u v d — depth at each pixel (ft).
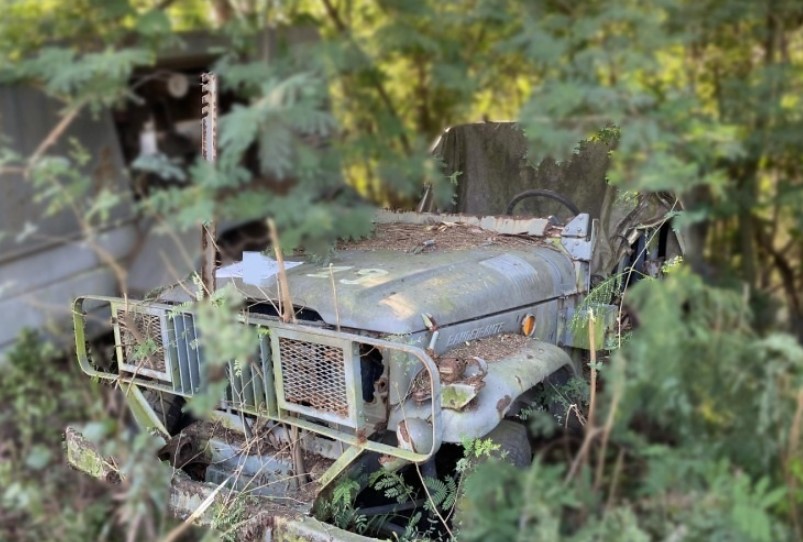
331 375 8.26
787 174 5.57
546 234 11.44
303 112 5.03
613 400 5.64
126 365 9.70
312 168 5.23
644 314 5.62
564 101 5.34
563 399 9.18
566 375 9.75
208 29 5.49
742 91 5.56
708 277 5.74
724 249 5.78
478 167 13.52
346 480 8.68
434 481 8.69
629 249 11.75
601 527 5.48
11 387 6.98
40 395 7.07
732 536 5.28
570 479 5.75
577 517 5.62
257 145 5.36
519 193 13.08
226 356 5.62
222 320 5.70
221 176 5.17
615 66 5.32
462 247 11.00
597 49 5.31
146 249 7.39
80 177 5.80
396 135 5.65
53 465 6.97
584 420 8.44
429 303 8.89
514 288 9.98
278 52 5.34
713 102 5.58
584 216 11.23
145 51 5.13
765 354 5.45
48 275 7.23
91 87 5.36
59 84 5.17
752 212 5.62
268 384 8.84
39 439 6.96
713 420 5.58
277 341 8.62
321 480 8.59
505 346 9.19
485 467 6.38
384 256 10.47
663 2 5.30
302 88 5.04
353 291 8.99
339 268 9.84
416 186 7.86
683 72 5.56
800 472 5.45
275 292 9.19
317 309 8.89
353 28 5.48
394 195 8.90
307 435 9.27
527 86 5.85
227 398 9.23
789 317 5.66
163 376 9.39
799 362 5.39
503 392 8.25
